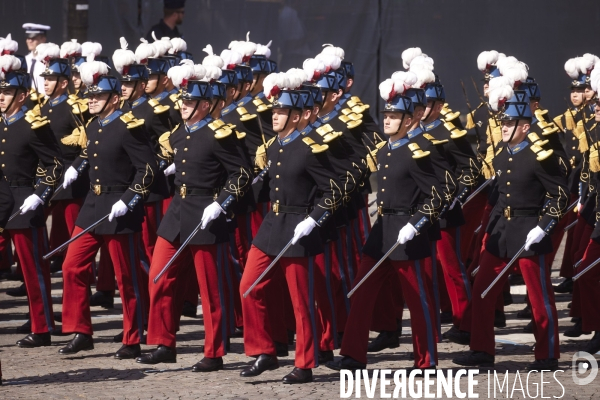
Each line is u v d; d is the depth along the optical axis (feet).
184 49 124.47
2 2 175.63
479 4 176.35
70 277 95.40
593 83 98.07
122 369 90.84
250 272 87.04
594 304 98.27
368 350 99.60
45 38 163.43
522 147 90.02
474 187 108.88
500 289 91.45
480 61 121.60
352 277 103.35
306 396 82.07
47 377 88.02
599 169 100.27
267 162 92.38
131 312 94.63
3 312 114.93
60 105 117.19
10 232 98.89
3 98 98.63
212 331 89.81
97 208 94.63
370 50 178.09
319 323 92.17
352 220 104.12
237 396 81.97
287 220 86.22
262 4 176.65
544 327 90.07
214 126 89.15
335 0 177.58
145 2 177.17
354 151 96.02
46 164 98.43
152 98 112.88
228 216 91.91
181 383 85.97
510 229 89.92
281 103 85.35
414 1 177.68
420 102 87.81
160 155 109.29
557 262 145.69
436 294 94.12
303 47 177.88
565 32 175.52
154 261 91.56
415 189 86.99
